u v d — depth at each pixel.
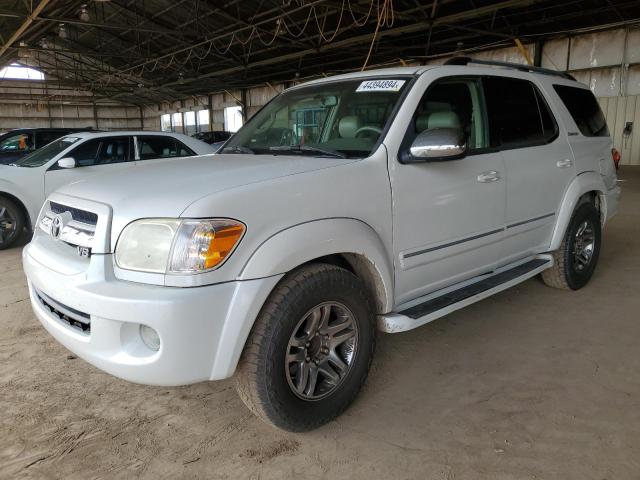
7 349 3.36
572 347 3.27
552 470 2.14
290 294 2.20
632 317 3.74
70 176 6.50
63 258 2.34
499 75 3.41
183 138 7.56
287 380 2.26
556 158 3.71
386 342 3.40
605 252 5.54
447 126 2.86
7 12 16.03
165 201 2.12
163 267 2.02
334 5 13.14
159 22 19.70
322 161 2.57
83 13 17.97
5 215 6.23
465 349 3.28
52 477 2.15
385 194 2.57
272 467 2.20
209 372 2.07
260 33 18.11
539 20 15.02
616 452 2.24
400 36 17.14
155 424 2.53
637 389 2.76
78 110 35.72
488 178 3.10
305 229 2.23
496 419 2.51
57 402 2.72
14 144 8.95
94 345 2.11
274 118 3.43
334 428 2.47
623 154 15.45
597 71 15.62
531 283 4.52
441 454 2.26
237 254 2.06
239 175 2.34
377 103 2.86
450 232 2.93
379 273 2.53
